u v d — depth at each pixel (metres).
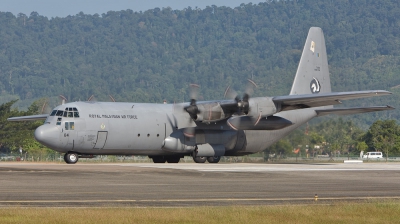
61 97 96.44
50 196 46.03
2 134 167.25
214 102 94.62
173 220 36.66
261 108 91.88
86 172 69.00
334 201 45.41
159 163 101.12
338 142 173.00
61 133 88.44
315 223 37.12
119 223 35.56
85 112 90.56
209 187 54.03
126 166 83.19
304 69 110.25
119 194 47.88
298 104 94.88
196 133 98.50
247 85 92.62
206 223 36.25
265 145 106.50
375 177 67.75
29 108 189.62
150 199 45.19
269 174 70.31
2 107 175.25
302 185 56.94
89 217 36.78
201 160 100.81
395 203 44.03
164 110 97.69
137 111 95.12
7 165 86.38
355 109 99.75
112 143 92.19
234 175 68.12
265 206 41.81
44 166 81.94
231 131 101.56
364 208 41.66
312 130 121.19
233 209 40.22
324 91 113.00
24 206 40.91
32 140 170.88
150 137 95.12
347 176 68.88
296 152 119.50
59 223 35.22
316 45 112.19
